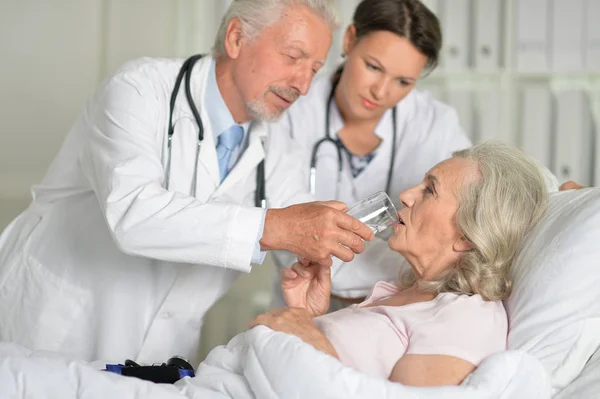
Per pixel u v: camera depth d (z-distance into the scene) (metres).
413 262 1.46
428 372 1.19
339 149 2.06
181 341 1.75
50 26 3.24
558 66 2.91
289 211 1.39
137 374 1.29
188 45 3.22
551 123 2.93
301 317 1.32
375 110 1.93
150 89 1.65
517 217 1.39
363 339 1.28
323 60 1.64
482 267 1.37
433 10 2.93
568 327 1.26
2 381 1.19
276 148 1.85
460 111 2.98
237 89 1.67
